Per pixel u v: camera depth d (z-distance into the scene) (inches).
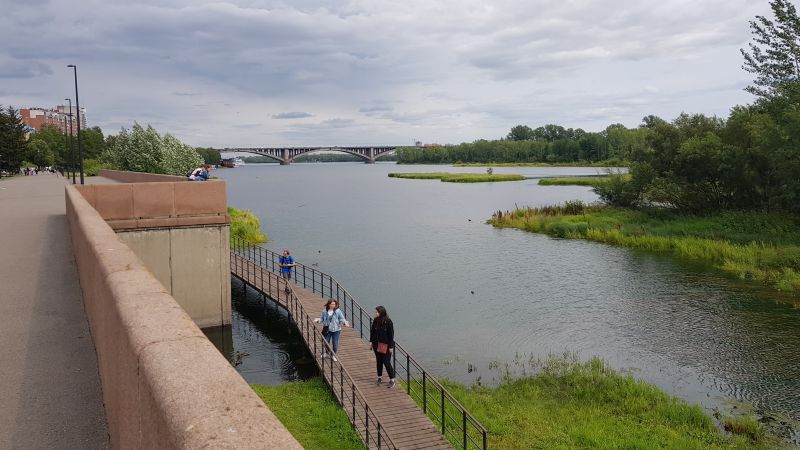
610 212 2098.9
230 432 66.7
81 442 154.6
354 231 2047.2
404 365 752.3
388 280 1261.1
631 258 1439.5
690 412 582.2
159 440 81.5
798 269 1178.6
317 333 740.7
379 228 2128.4
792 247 1307.8
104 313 171.0
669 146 1980.8
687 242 1515.7
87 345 235.6
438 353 802.8
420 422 518.6
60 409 175.2
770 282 1138.7
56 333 251.8
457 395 633.0
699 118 2017.7
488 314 994.1
